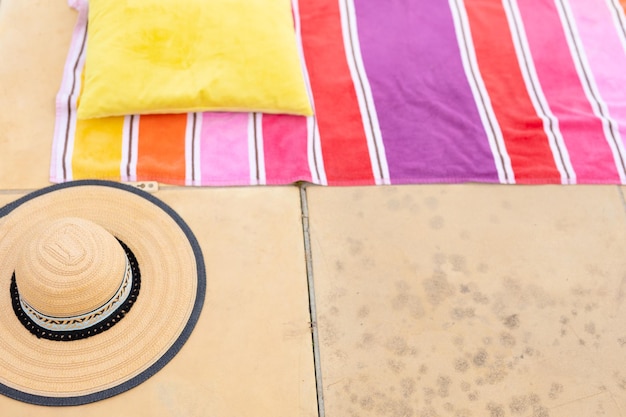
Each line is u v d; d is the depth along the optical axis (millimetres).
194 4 1395
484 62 1548
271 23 1421
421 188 1376
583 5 1677
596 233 1357
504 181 1394
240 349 1153
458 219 1346
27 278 994
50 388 1059
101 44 1356
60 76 1447
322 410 1116
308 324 1192
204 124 1381
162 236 1219
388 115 1440
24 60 1462
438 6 1615
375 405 1131
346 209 1334
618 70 1577
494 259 1304
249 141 1375
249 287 1218
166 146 1349
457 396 1152
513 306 1254
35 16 1535
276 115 1413
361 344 1187
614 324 1251
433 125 1436
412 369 1172
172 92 1335
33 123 1371
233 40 1381
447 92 1489
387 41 1548
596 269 1312
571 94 1522
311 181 1347
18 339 1081
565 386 1178
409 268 1278
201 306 1176
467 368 1181
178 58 1371
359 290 1243
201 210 1292
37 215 1215
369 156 1387
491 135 1435
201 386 1110
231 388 1116
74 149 1327
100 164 1313
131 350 1104
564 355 1209
